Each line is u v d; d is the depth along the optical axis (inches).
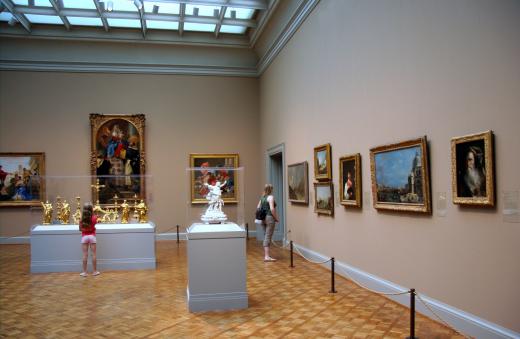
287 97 609.6
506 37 217.8
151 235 498.3
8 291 389.4
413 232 300.8
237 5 588.1
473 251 243.0
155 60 768.3
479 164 234.2
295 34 569.0
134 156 752.3
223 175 351.9
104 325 284.0
